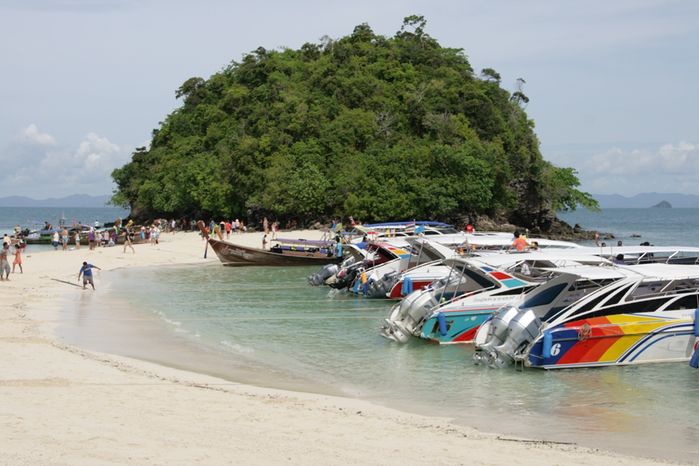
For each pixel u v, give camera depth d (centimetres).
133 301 3297
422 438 1219
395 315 2386
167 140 13425
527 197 10125
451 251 3238
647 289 1991
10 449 1013
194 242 7225
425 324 2262
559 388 1719
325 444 1140
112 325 2578
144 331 2478
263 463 1015
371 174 9131
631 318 1928
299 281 4278
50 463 952
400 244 3650
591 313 1917
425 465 1050
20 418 1202
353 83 10988
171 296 3519
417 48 12338
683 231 12606
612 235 10325
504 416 1480
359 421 1326
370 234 4453
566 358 1891
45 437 1087
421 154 9206
